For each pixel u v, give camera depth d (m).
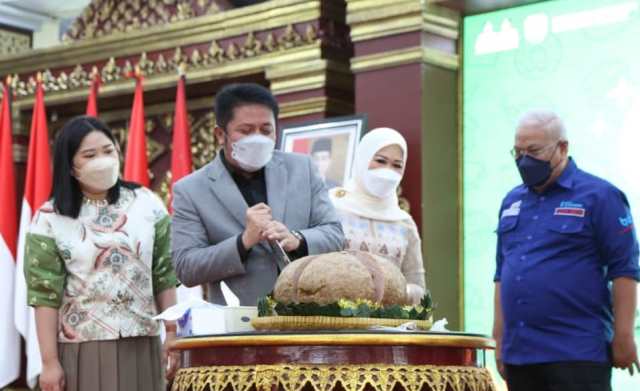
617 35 7.70
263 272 4.57
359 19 8.48
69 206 5.19
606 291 5.69
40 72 10.68
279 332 3.18
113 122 10.76
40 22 12.15
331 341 3.12
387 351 3.14
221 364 3.26
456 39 8.45
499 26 8.26
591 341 5.58
